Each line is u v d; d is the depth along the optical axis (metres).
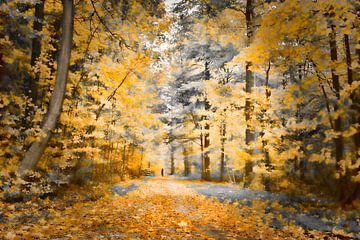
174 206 9.94
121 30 11.40
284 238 5.72
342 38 9.52
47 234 5.31
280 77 15.88
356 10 7.63
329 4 7.34
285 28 8.32
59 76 8.10
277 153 11.73
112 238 5.12
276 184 13.88
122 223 6.63
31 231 5.44
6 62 10.49
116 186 16.73
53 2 11.28
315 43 8.69
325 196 12.08
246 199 11.29
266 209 9.20
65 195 10.26
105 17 11.22
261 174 13.48
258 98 12.13
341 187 9.16
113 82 12.88
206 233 6.05
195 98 23.97
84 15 11.36
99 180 16.34
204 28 19.30
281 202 10.42
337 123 8.60
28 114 9.16
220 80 20.17
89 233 5.50
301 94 9.79
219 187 17.34
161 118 28.72
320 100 10.83
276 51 9.09
